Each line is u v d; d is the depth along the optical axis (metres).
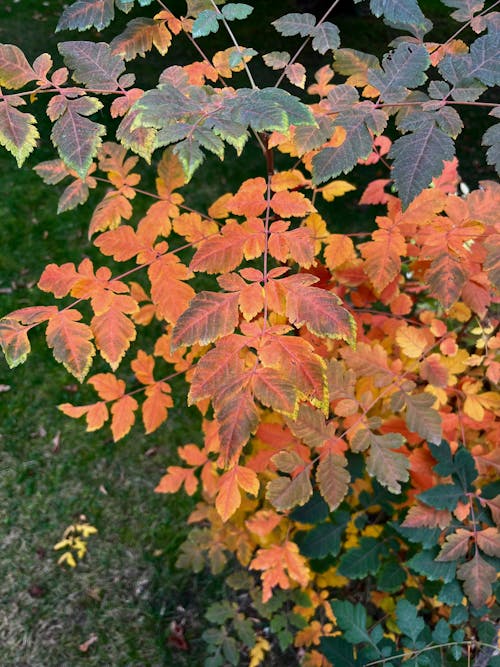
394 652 0.71
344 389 0.77
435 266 0.69
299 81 0.65
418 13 0.51
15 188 2.32
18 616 1.41
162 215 0.76
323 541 0.92
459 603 0.72
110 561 1.51
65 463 1.67
